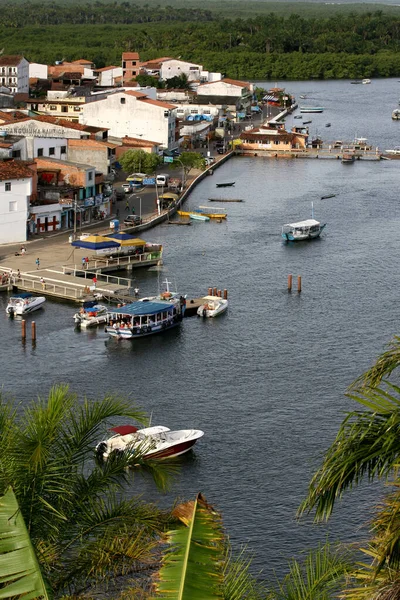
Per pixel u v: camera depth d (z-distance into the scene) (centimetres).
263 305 16112
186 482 9469
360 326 14850
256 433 10694
